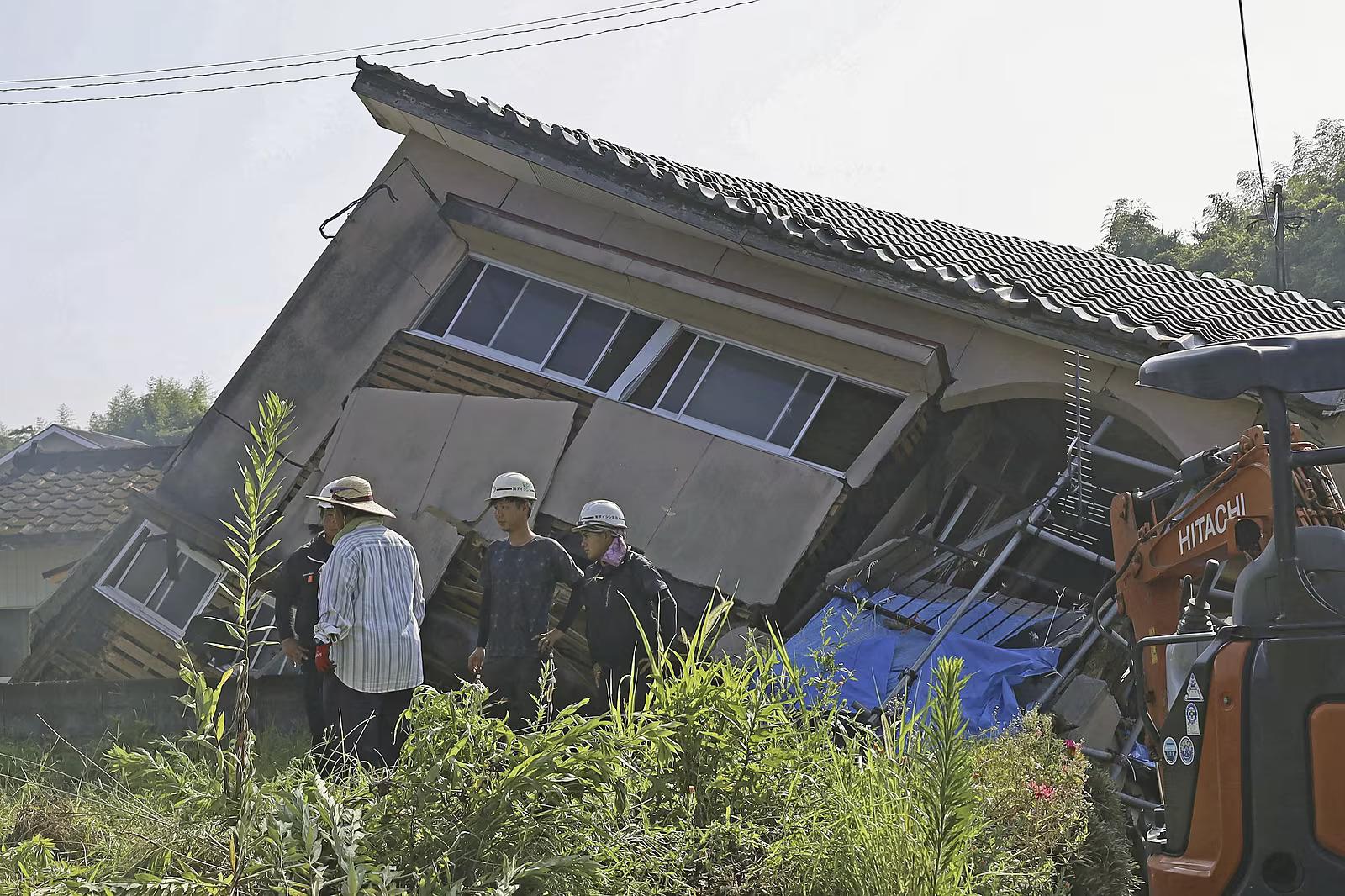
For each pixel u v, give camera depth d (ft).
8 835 12.42
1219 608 19.21
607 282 33.73
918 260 32.53
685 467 31.24
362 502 17.99
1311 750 10.59
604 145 35.19
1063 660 24.61
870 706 22.61
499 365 34.37
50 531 57.52
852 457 31.45
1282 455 11.29
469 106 33.50
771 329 31.94
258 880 8.57
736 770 11.46
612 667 20.58
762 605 29.43
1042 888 12.31
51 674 35.17
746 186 41.37
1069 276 38.96
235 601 9.11
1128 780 22.53
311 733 22.03
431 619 31.68
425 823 9.42
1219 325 31.19
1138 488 32.50
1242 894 10.71
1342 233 126.93
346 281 35.76
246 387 35.35
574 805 9.68
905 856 10.39
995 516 32.30
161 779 9.52
